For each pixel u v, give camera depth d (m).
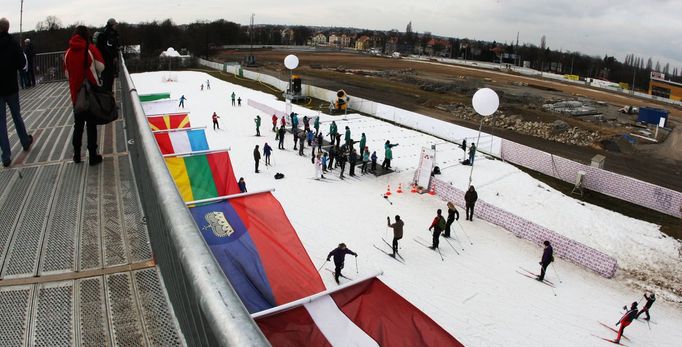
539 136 42.56
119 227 4.55
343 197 23.62
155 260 3.91
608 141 41.00
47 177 6.05
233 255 5.86
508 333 13.88
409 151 32.62
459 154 32.47
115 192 5.50
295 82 51.09
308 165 28.36
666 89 81.50
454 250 18.78
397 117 41.72
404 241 19.20
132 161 6.42
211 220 6.32
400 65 109.00
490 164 30.53
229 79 70.25
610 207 25.45
